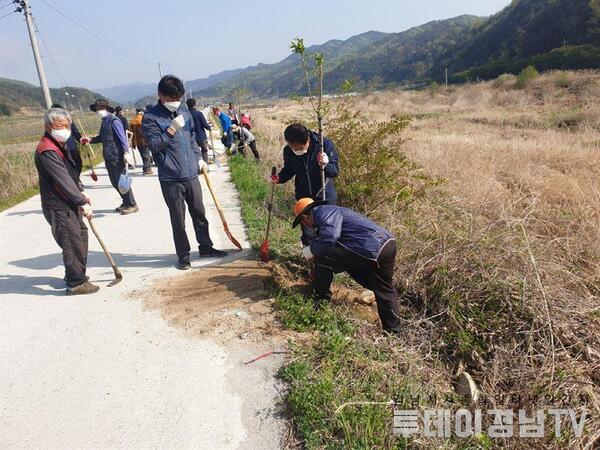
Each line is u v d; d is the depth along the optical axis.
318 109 4.60
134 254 5.68
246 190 8.30
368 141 6.41
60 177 4.14
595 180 7.85
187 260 5.12
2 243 6.40
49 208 4.30
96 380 3.29
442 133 17.22
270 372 3.29
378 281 3.78
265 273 4.84
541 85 30.88
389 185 6.21
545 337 3.42
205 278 4.82
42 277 5.12
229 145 12.38
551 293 3.76
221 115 12.50
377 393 2.94
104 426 2.87
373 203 6.44
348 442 2.55
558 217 5.77
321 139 4.45
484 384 3.25
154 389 3.17
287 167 4.80
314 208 3.84
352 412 2.76
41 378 3.33
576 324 3.52
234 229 6.39
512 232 4.63
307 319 3.85
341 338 3.48
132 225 6.91
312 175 4.54
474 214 5.46
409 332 3.80
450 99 34.88
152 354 3.56
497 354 3.40
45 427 2.88
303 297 4.23
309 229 4.37
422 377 3.27
